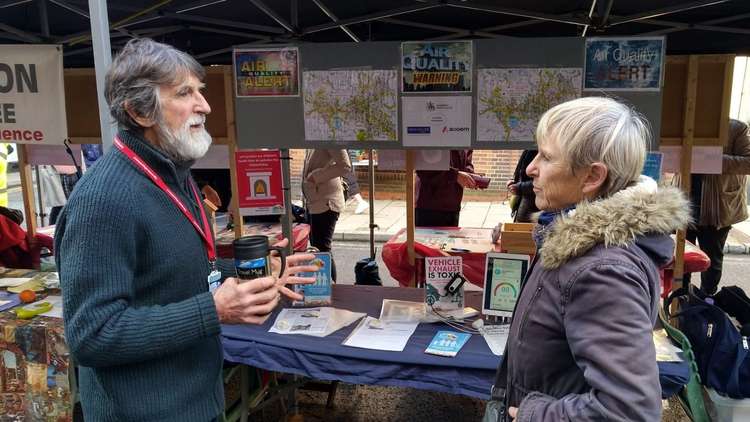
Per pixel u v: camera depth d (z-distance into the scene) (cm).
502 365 139
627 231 106
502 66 269
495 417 129
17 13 375
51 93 304
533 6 332
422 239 395
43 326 253
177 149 141
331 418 317
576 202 119
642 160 114
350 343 236
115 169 133
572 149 113
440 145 283
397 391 347
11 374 259
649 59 255
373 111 284
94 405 142
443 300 263
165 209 139
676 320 266
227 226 448
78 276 124
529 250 335
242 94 293
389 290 307
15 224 375
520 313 122
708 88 276
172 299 139
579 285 105
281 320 259
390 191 988
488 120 276
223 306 133
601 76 260
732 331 235
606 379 99
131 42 140
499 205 906
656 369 100
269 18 390
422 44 274
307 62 285
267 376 307
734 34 382
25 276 329
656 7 329
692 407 220
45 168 604
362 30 424
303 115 291
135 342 124
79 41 388
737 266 623
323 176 480
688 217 113
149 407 138
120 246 128
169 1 322
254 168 300
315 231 498
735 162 393
